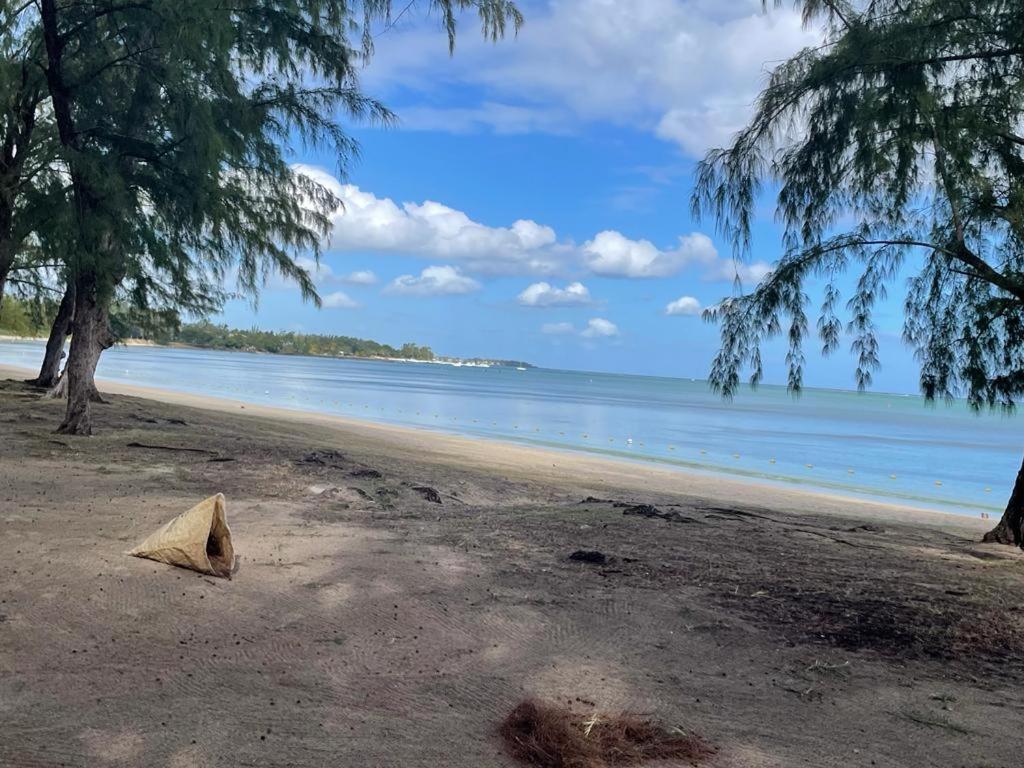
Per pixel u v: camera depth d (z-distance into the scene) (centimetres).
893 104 662
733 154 734
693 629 491
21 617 434
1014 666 450
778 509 1401
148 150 1198
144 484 900
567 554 677
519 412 4681
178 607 475
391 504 923
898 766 328
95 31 1194
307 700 365
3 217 1256
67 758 298
